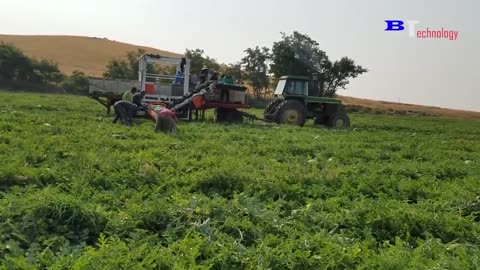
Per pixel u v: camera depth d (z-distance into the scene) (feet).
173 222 22.03
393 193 31.65
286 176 32.99
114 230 21.20
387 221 23.54
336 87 225.56
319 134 70.44
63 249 18.17
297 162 41.83
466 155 55.36
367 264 17.57
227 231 21.47
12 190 26.37
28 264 16.35
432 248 20.07
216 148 46.55
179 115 82.23
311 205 26.35
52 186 28.22
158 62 84.69
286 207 26.96
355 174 36.65
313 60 219.41
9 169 29.27
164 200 24.98
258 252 18.42
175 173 33.86
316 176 33.86
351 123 120.57
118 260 16.60
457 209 27.73
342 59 219.41
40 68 220.23
